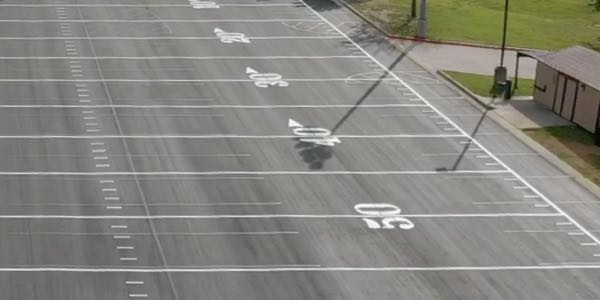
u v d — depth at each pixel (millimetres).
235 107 68125
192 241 48844
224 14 92438
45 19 87938
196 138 62188
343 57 81188
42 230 49375
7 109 65938
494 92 74000
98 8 92375
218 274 45750
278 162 59000
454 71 79062
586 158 62031
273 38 85438
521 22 95938
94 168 57094
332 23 91062
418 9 96875
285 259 47438
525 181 57969
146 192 54156
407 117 67938
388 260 47781
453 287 45531
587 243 50469
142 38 83500
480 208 54031
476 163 60375
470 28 92188
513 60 83438
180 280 45094
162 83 72375
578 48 72812
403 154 61188
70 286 44219
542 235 51125
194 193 54281
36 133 61969
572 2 104750
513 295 45031
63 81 71938
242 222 51125
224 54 80188
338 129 64938
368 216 52375
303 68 77625
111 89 70625
